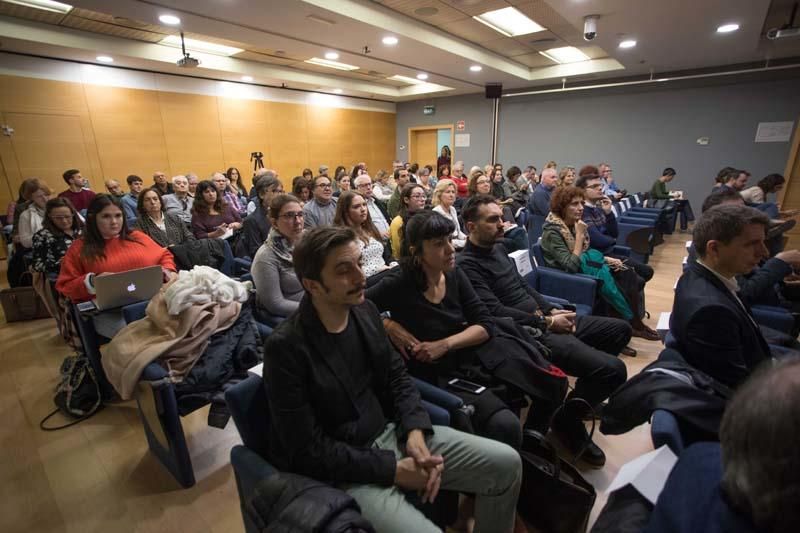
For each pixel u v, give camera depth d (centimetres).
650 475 70
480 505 113
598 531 67
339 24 403
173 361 145
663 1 352
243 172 757
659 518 55
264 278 190
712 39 468
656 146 700
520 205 579
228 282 173
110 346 150
